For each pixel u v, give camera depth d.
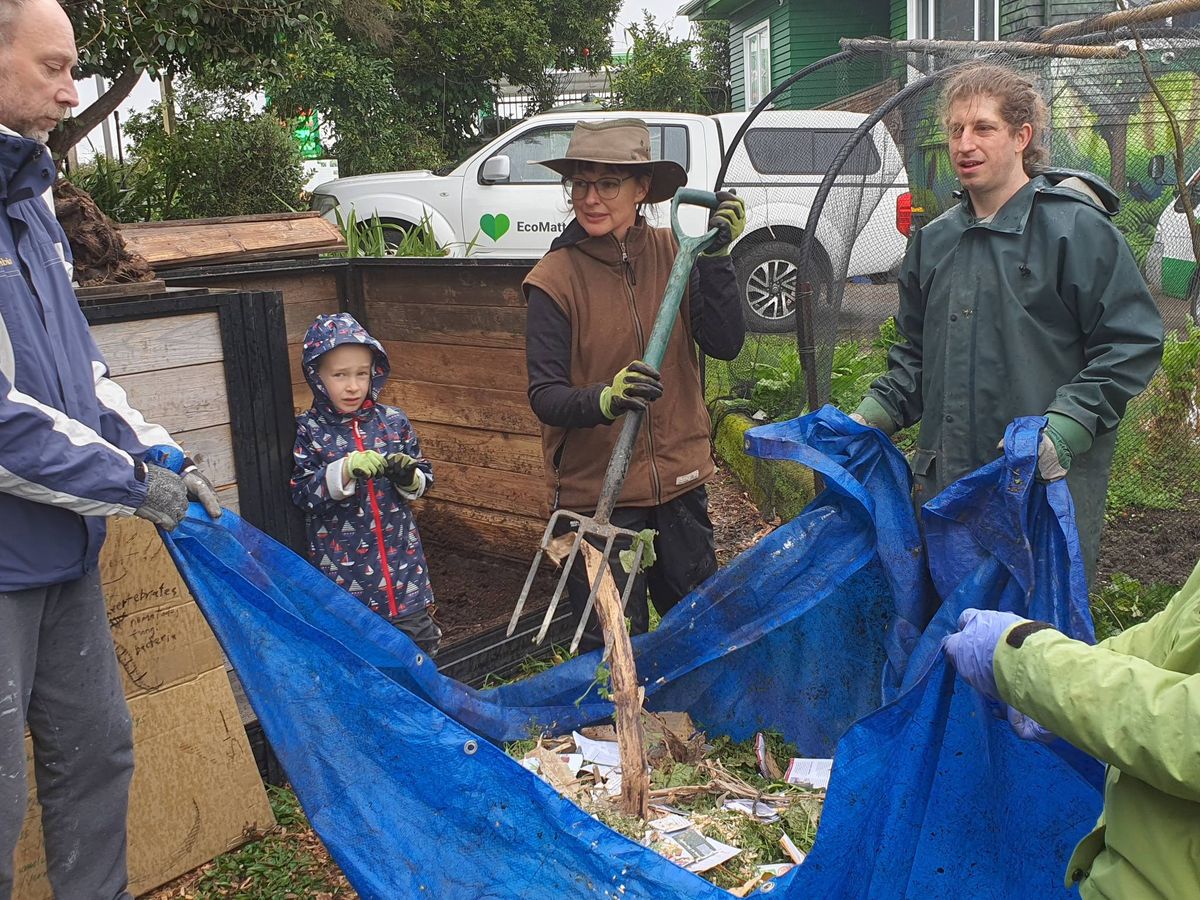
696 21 23.48
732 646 3.08
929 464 2.93
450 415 4.89
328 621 2.70
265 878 2.96
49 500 2.10
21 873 2.69
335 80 16.02
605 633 2.70
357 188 10.45
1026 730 2.07
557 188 10.02
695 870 2.56
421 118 18.59
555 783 2.89
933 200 5.13
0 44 2.06
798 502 5.58
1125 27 4.30
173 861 2.94
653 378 2.71
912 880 2.18
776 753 3.20
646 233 3.18
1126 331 2.60
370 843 2.30
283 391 3.28
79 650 2.35
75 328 2.33
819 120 8.41
